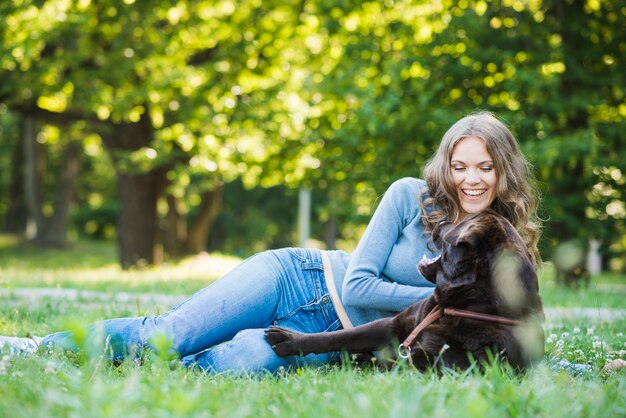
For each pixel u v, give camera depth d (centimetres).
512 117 1366
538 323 346
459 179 395
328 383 313
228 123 1770
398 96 1420
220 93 1750
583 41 1489
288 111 1717
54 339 391
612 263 3262
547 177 1488
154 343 286
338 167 1606
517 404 268
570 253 1465
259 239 4344
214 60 1811
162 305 791
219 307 395
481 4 1488
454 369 334
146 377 321
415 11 1606
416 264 404
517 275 336
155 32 1758
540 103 1428
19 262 2553
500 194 396
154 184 1978
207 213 2659
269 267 410
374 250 407
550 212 1428
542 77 1355
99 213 4378
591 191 1505
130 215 1958
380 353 372
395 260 407
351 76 1508
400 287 394
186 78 1722
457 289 346
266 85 1827
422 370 347
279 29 1795
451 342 343
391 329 373
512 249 338
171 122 1838
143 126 1906
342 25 1588
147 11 1695
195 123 1752
